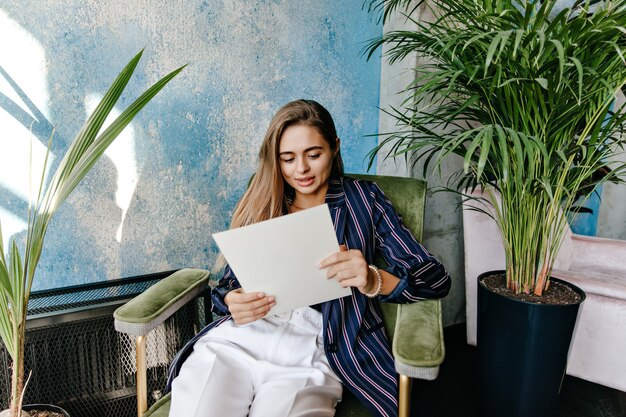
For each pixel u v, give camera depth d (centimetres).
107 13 119
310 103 97
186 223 141
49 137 118
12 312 88
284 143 94
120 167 128
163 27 127
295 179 97
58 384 109
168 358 127
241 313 83
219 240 75
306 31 151
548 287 128
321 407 82
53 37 114
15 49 110
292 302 85
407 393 77
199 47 133
